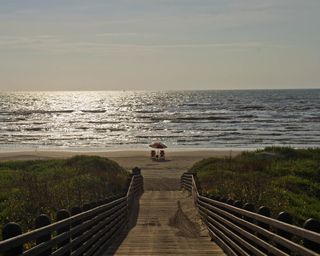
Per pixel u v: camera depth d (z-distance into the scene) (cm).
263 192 1727
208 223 1468
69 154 5378
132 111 14938
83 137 7731
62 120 11581
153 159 4903
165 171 4075
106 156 5228
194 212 1961
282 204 1570
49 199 1475
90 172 2817
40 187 1638
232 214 1038
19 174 2688
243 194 1714
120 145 6600
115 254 1065
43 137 7788
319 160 3059
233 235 976
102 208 1098
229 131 8231
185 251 1101
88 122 10888
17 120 11694
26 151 5822
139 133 8238
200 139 7112
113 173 2859
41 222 630
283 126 9006
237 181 2164
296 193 2048
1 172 2903
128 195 1883
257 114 12131
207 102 19638
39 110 16175
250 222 858
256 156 3350
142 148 6194
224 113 12694
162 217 1877
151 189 3102
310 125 9162
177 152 5575
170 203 2308
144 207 2173
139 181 2773
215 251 1102
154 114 13100
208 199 1460
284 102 18488
